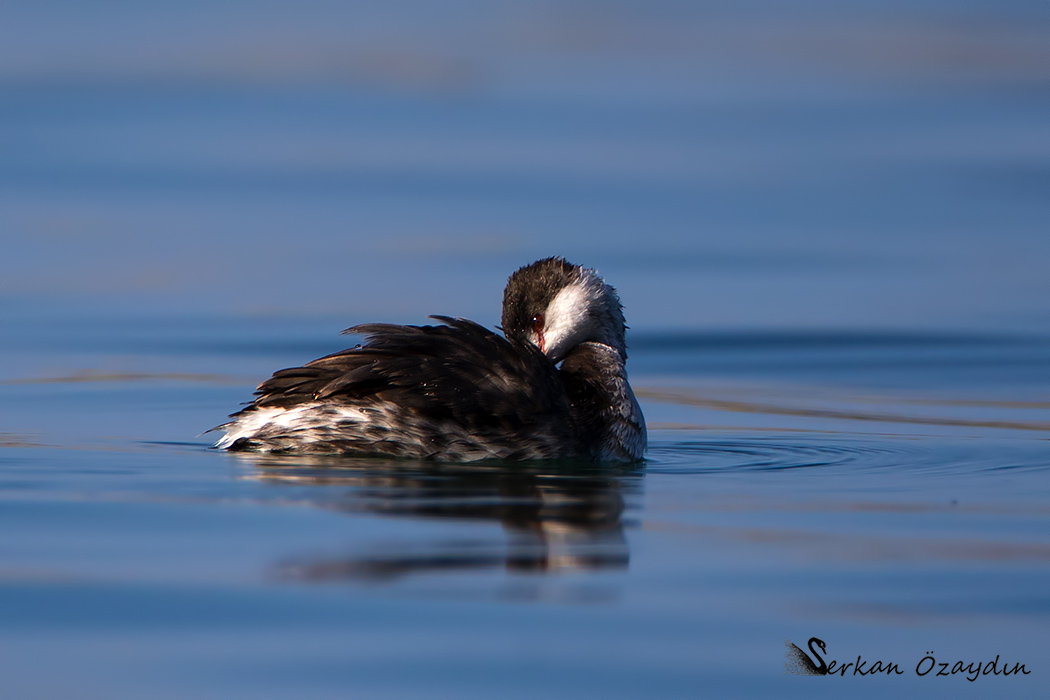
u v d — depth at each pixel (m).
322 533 10.67
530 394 13.30
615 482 12.85
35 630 8.84
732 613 9.23
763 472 13.54
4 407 16.58
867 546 10.69
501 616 9.09
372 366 12.95
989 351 21.23
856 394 18.58
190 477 12.42
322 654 8.53
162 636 8.78
